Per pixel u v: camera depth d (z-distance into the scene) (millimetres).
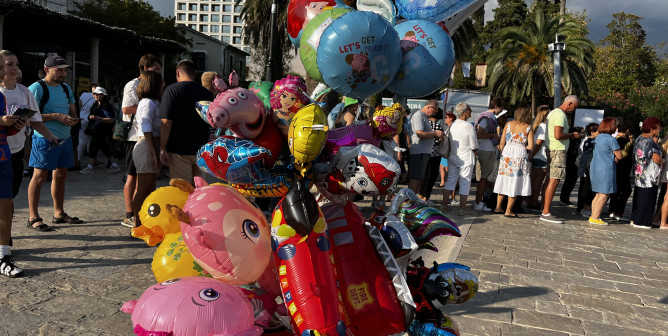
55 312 3539
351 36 3002
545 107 8320
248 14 26594
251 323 2203
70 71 19969
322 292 2227
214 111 2203
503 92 35719
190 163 5289
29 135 8547
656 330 3980
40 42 18844
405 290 2451
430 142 7742
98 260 4703
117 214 6641
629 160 8914
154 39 19016
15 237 5277
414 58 3324
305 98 2369
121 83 27297
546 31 32969
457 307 4203
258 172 2316
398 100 3613
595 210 8453
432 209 2852
